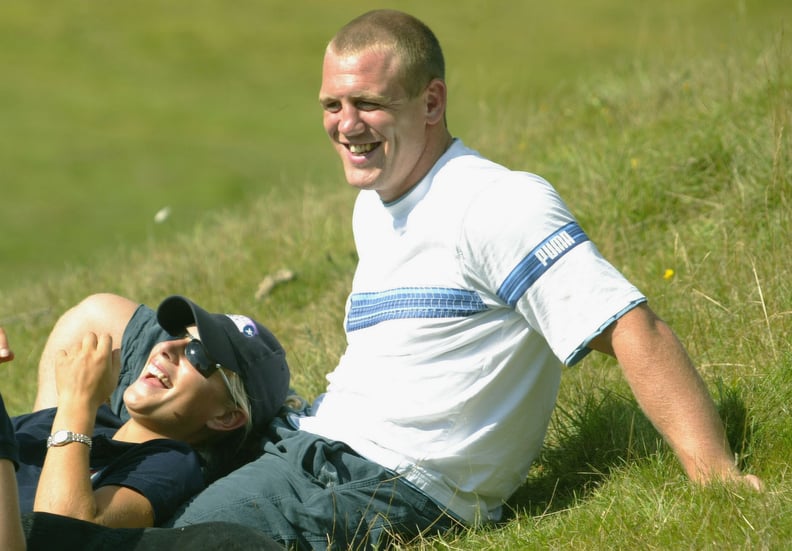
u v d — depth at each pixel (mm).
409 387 15289
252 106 102188
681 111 28766
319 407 16328
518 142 32938
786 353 16578
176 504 14930
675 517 13578
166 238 38750
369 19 15781
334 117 15805
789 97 24906
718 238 22047
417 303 15305
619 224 24422
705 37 37156
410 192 15602
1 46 119375
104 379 15211
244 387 16344
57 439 14633
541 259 14508
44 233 73188
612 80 34844
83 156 90625
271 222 33750
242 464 16391
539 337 15445
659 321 14406
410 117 15508
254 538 12641
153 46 118312
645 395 14250
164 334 17828
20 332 30906
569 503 15391
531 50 94688
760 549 12430
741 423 15492
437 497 15250
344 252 29156
